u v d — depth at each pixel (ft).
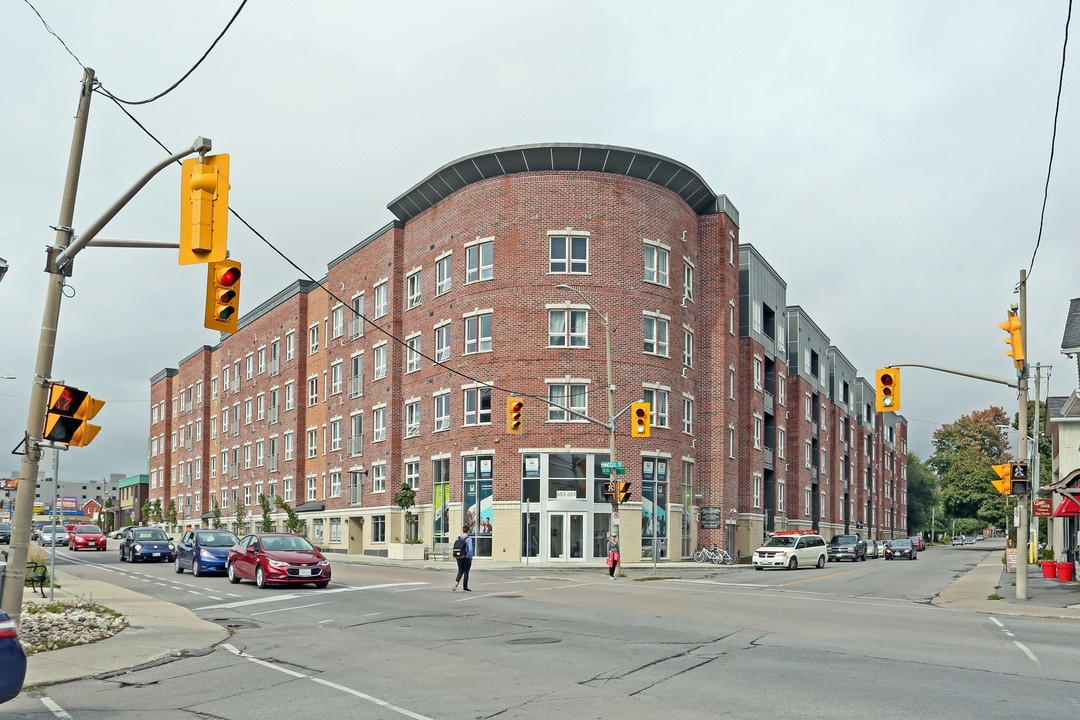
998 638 52.24
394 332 177.06
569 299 148.15
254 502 241.35
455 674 40.01
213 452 279.69
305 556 89.81
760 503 194.39
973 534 522.88
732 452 177.78
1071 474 98.27
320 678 39.50
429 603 73.92
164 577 105.29
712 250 174.40
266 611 68.49
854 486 323.78
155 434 346.13
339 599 77.66
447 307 160.15
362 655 46.11
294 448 218.59
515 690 35.99
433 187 163.73
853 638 51.88
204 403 287.89
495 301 150.51
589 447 145.59
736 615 64.85
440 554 158.71
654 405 152.25
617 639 51.26
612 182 151.53
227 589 88.22
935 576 127.54
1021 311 83.56
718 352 171.42
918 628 57.36
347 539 190.60
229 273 42.50
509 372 147.95
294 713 32.32
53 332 45.57
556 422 145.79
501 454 147.23
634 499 147.43
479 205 154.81
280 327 232.73
